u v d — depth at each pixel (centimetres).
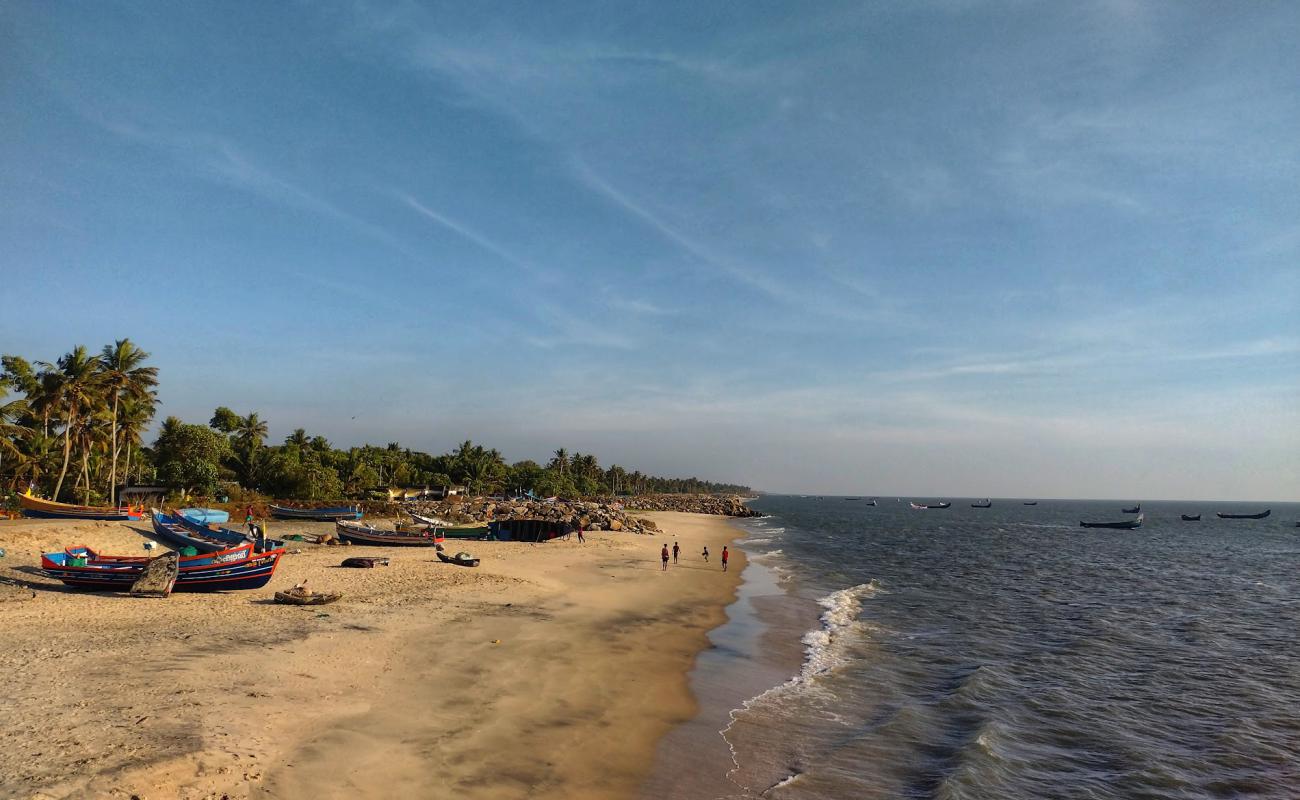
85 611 2273
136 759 1145
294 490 7819
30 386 5569
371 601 2736
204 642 1953
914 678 2297
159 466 6994
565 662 2097
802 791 1392
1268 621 3550
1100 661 2619
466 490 12925
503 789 1250
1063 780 1546
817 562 6128
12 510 4578
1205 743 1798
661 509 17175
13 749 1160
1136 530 13675
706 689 2008
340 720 1462
